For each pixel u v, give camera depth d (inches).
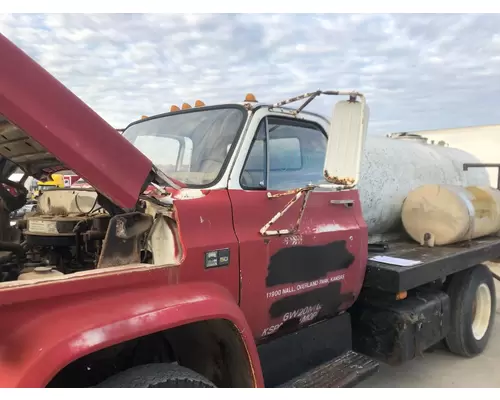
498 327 229.3
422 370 179.9
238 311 90.7
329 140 100.2
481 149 308.0
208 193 98.1
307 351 123.3
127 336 71.1
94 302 74.7
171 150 122.8
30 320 68.6
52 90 71.6
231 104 115.9
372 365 127.0
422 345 155.6
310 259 116.7
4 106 67.1
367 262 145.1
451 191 177.8
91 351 67.1
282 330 116.3
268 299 106.9
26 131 69.6
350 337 139.3
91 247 102.7
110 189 78.7
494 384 167.5
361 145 99.3
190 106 133.5
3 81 66.6
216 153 109.2
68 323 69.0
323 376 119.3
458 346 185.3
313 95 105.7
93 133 76.3
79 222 104.9
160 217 90.7
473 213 180.1
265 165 112.2
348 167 98.7
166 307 78.7
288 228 111.6
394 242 192.7
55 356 64.1
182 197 93.6
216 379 97.8
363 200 171.3
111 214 87.4
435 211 179.3
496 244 195.8
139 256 88.3
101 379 86.7
